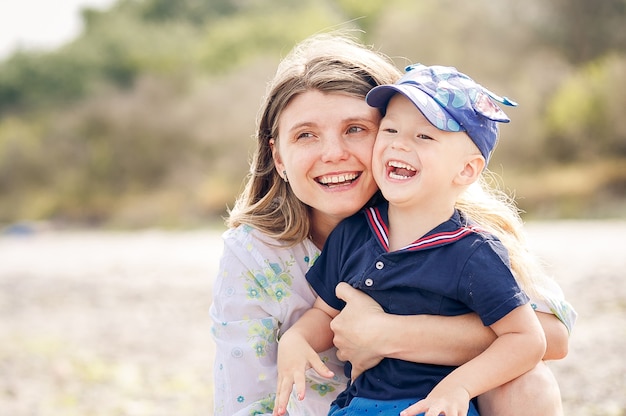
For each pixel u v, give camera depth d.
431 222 2.53
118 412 6.35
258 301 2.79
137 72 39.47
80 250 19.52
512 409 2.43
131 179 31.41
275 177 2.91
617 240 14.02
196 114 31.36
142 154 31.55
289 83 2.76
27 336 9.45
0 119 38.81
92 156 32.34
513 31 28.11
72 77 40.09
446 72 2.58
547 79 25.94
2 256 19.28
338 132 2.66
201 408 6.37
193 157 30.44
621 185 21.39
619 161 22.86
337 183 2.70
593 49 28.47
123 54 40.38
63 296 12.26
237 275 2.82
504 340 2.39
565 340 2.68
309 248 2.86
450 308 2.46
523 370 2.39
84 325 10.02
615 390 5.73
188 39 41.88
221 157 29.61
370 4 37.06
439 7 28.98
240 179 27.88
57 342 9.05
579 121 23.88
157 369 7.70
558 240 14.53
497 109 2.54
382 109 2.66
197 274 13.60
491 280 2.39
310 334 2.68
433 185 2.49
